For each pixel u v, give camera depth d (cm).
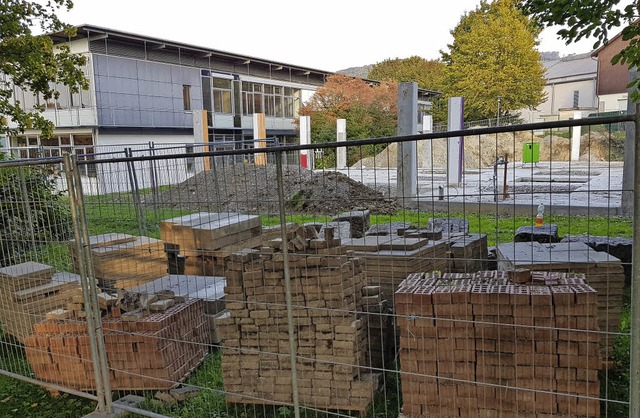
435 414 354
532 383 333
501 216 1117
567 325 323
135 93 2938
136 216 764
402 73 5778
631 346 254
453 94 4606
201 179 1345
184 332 478
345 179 1281
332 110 3888
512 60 4434
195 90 3350
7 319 580
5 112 1152
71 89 1266
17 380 517
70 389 455
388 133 3825
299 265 391
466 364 344
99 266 593
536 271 437
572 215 1103
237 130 3738
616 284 434
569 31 518
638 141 237
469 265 583
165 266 647
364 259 466
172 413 419
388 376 436
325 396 390
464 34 4725
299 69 4197
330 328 386
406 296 352
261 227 711
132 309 476
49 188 832
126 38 2800
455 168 1641
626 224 977
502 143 3117
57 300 570
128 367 448
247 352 409
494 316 335
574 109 4475
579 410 326
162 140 3134
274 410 403
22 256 607
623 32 497
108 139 2811
